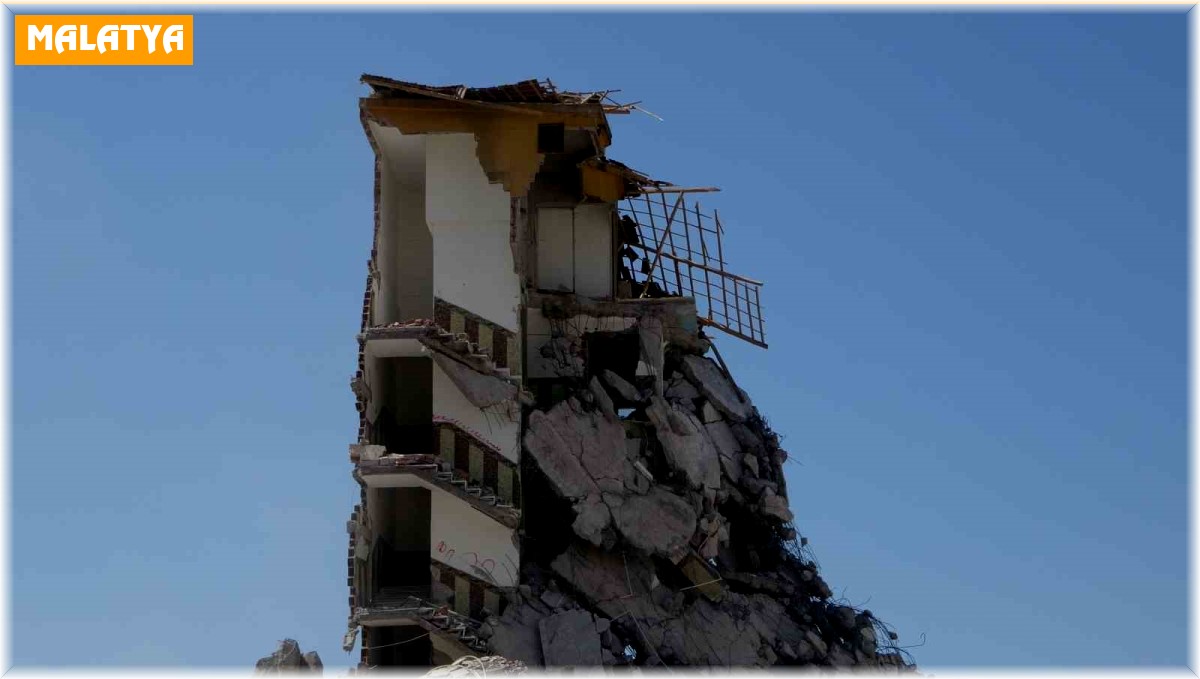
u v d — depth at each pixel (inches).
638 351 2783.0
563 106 2573.8
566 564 2588.6
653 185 2896.2
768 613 2664.9
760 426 2859.3
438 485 2480.3
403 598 2539.4
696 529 2645.2
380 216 2647.6
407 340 2513.5
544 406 2733.8
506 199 2586.1
